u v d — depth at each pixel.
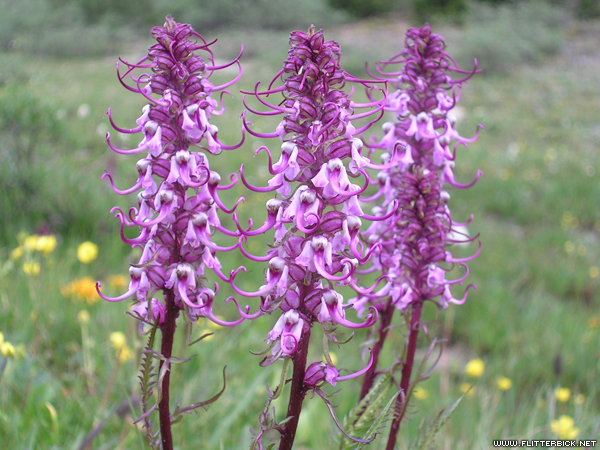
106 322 4.01
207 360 3.73
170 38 1.70
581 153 12.47
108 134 1.65
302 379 1.64
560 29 32.88
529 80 22.31
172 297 1.78
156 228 1.75
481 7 35.28
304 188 1.58
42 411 2.99
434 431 2.21
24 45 27.64
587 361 4.61
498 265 6.57
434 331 5.11
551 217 8.60
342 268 1.62
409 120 2.24
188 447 3.04
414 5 38.94
